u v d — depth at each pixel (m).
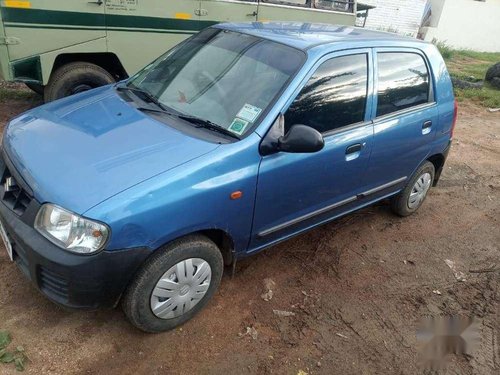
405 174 4.32
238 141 2.82
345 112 3.44
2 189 2.76
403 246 4.31
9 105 6.54
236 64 3.32
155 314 2.73
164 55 3.92
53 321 2.87
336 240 4.23
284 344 2.98
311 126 3.21
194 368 2.71
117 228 2.33
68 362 2.63
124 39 5.71
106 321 2.93
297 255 3.90
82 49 5.45
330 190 3.50
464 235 4.68
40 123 3.06
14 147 2.83
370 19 18.05
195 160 2.63
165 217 2.49
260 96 3.05
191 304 2.91
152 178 2.48
